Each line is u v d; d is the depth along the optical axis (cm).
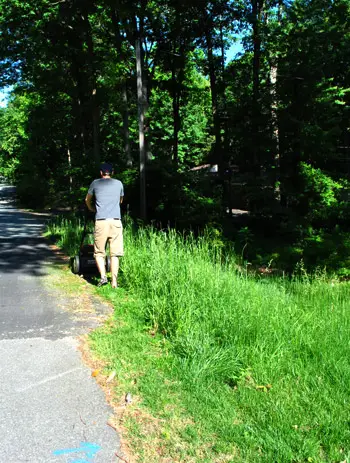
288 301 571
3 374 363
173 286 530
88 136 2925
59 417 302
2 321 495
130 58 2308
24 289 641
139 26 2066
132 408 315
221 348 391
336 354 393
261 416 302
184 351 396
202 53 2294
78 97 2433
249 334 414
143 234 872
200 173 1641
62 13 1956
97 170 1862
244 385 347
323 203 1325
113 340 435
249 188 1362
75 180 1944
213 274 588
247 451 266
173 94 2416
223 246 1027
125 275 656
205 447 272
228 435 281
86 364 384
